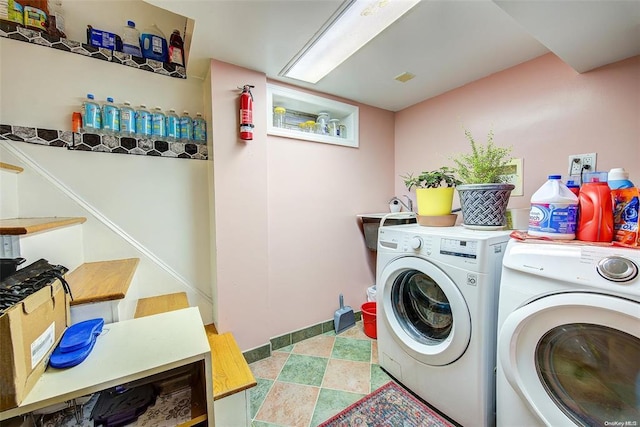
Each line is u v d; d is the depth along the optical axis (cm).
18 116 125
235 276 162
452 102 198
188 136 165
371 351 183
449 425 120
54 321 81
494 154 146
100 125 142
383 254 153
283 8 110
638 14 96
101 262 142
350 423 123
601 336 79
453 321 117
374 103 225
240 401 113
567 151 143
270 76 174
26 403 64
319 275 208
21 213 126
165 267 161
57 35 132
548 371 91
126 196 149
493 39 137
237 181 161
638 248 77
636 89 122
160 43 159
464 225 143
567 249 85
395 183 248
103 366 78
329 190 210
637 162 122
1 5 121
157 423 86
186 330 99
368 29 128
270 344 179
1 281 76
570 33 108
